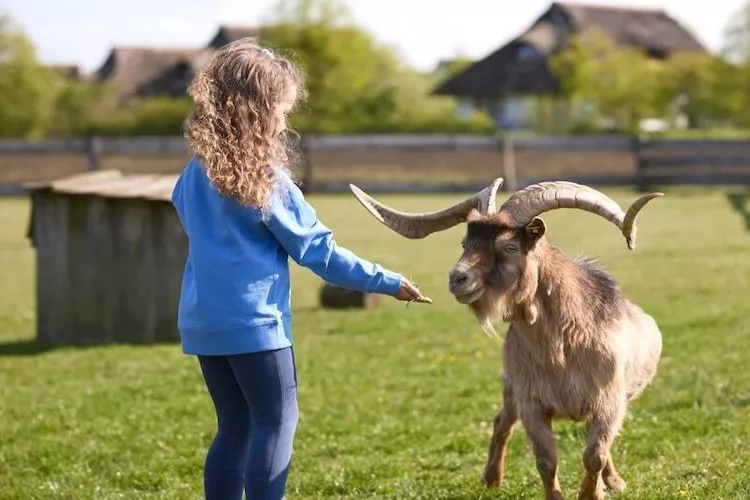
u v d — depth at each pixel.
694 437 8.53
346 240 24.64
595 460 6.49
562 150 38.34
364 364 12.27
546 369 6.54
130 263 14.40
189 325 5.43
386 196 35.78
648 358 7.43
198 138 5.27
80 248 14.63
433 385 11.03
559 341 6.47
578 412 6.58
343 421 9.62
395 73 60.34
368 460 8.30
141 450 8.84
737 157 36.31
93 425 9.76
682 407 9.58
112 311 14.54
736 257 20.39
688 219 27.58
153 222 14.23
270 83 5.34
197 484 7.79
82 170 36.88
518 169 38.53
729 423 8.86
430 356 12.62
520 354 6.61
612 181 37.12
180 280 14.17
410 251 22.61
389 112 56.59
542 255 6.46
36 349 14.08
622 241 23.30
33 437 9.45
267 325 5.34
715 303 15.50
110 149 36.88
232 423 5.59
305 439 9.04
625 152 37.81
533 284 6.38
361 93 56.50
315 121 54.47
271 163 5.31
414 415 9.83
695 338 12.85
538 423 6.63
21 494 7.70
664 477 7.30
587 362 6.52
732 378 10.61
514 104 73.31
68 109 58.22
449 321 14.87
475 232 6.34
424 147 38.44
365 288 5.53
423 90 61.25
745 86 56.00
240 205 5.29
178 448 8.83
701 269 18.95
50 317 14.80
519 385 6.67
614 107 61.25
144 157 37.19
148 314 14.36
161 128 54.12
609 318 6.66
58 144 36.72
